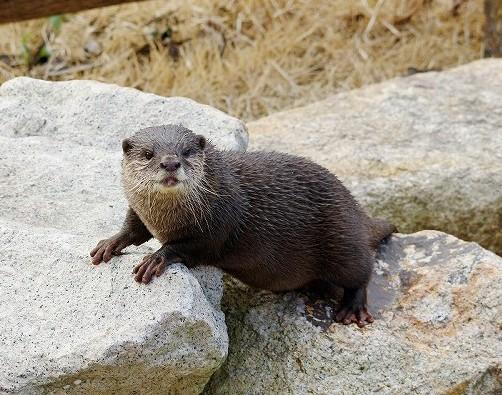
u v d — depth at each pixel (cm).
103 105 665
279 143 777
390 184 714
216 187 520
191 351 474
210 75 950
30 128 656
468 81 866
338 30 1016
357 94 852
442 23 1023
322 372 535
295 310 571
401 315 561
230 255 546
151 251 538
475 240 728
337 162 744
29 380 462
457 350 535
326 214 569
